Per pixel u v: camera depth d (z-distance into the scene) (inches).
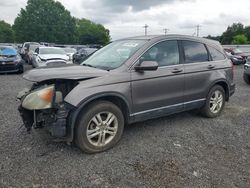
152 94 176.1
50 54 590.9
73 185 125.6
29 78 146.3
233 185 126.8
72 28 3112.7
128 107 165.3
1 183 125.3
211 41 226.7
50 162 145.3
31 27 2876.5
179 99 193.6
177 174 135.5
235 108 260.8
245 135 189.3
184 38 201.9
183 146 168.6
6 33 3366.1
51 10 2938.0
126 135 184.7
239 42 3006.9
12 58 535.8
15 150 158.2
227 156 156.0
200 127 203.0
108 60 179.6
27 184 125.4
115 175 134.0
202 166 143.8
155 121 214.4
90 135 153.3
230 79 232.2
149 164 145.2
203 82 208.7
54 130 145.0
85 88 147.3
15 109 245.3
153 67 161.5
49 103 142.0
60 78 143.9
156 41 182.7
